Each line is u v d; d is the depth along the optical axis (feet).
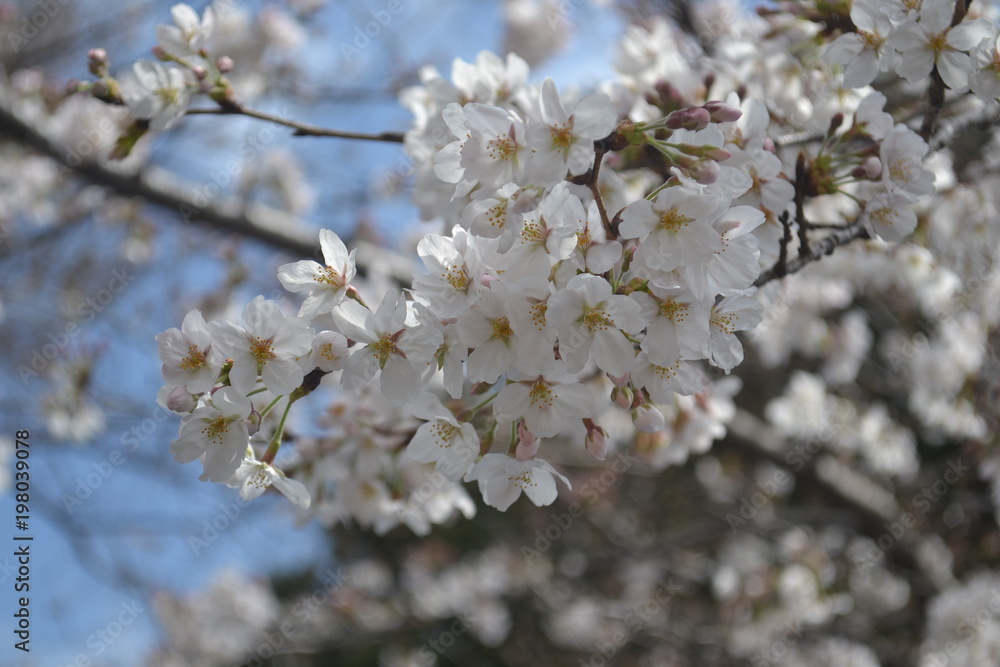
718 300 6.36
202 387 5.70
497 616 27.22
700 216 5.42
